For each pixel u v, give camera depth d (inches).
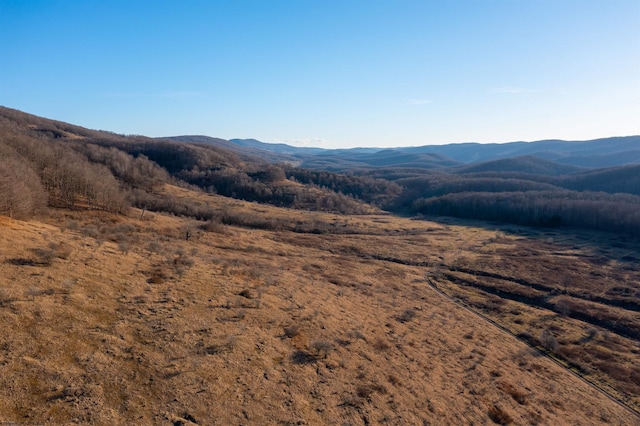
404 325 1619.1
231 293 1344.7
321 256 3240.7
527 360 1615.4
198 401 729.0
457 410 989.8
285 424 735.1
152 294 1153.4
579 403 1314.0
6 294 883.4
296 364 977.5
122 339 860.6
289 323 1218.6
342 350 1138.7
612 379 1588.3
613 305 2667.3
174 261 1581.0
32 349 731.4
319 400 847.7
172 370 800.9
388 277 2832.2
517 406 1131.3
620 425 1221.1
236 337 1010.1
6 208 1625.2
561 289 2925.7
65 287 1017.5
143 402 687.1
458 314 2150.6
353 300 1812.3
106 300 1029.2
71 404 630.5
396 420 853.8
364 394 922.1
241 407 748.0
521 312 2390.5
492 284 2972.4
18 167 2198.6
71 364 727.1
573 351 1846.7
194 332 981.2
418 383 1075.9
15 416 571.2
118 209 2901.1
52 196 2613.2
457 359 1379.2
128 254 1520.7
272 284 1635.1
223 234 3230.8
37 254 1200.2
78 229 1833.2
